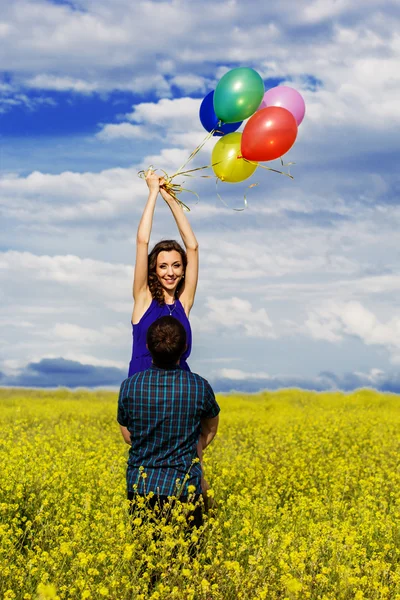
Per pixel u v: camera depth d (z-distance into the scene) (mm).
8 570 4215
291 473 8531
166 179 5578
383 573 4793
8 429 11297
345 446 11172
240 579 4348
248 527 5070
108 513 5438
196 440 4832
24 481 6375
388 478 8594
